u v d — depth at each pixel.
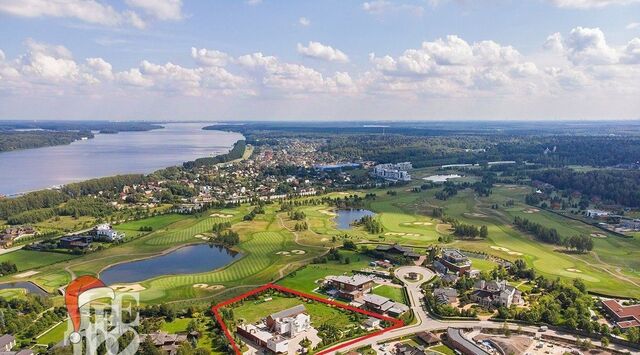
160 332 185.38
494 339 185.00
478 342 183.12
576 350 176.88
